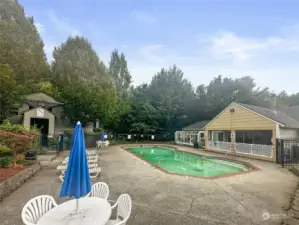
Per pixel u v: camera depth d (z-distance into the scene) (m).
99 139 23.56
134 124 31.16
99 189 3.99
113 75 41.97
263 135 14.66
